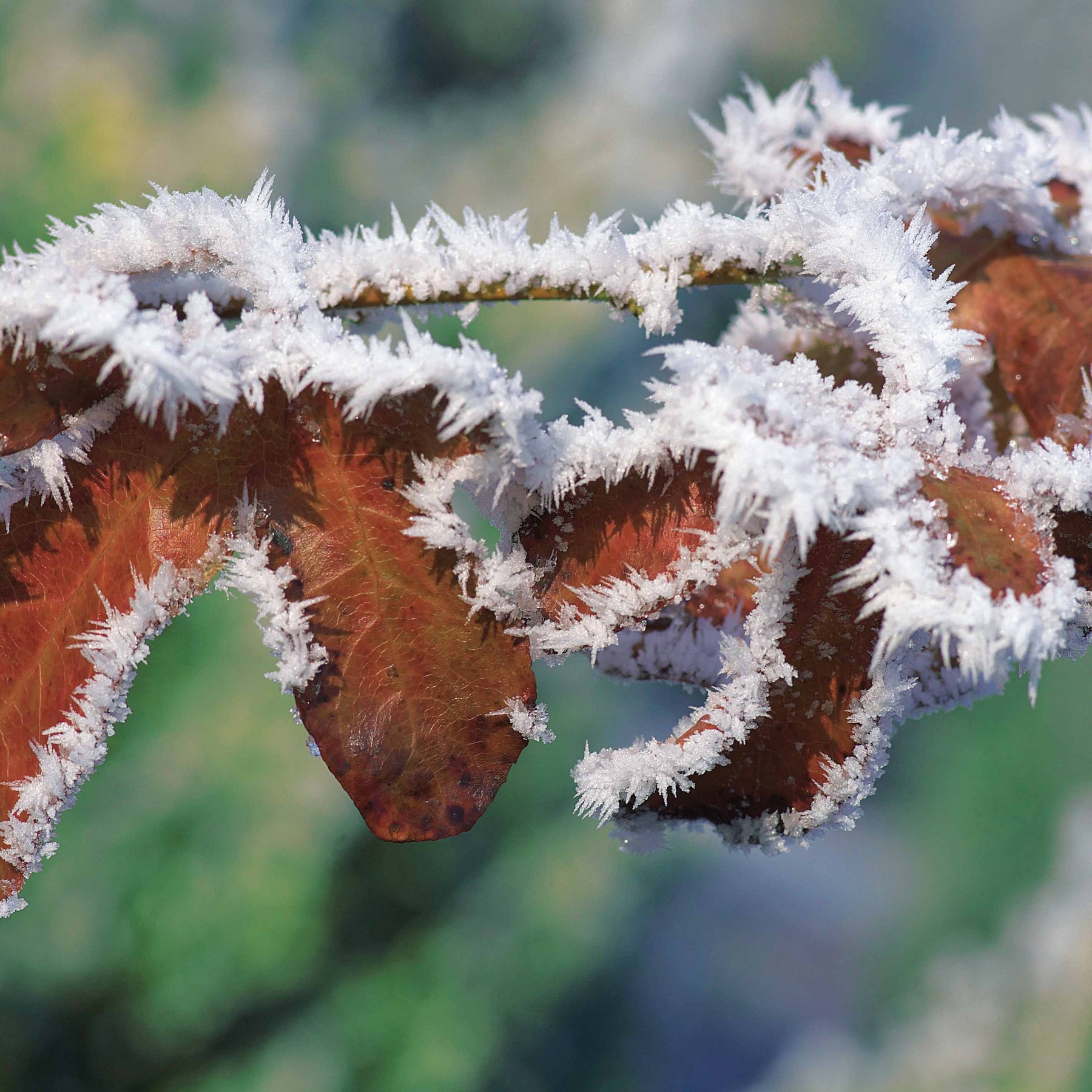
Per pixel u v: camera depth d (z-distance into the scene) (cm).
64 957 88
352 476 23
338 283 23
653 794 24
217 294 23
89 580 23
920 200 25
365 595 23
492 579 23
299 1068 95
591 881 110
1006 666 22
